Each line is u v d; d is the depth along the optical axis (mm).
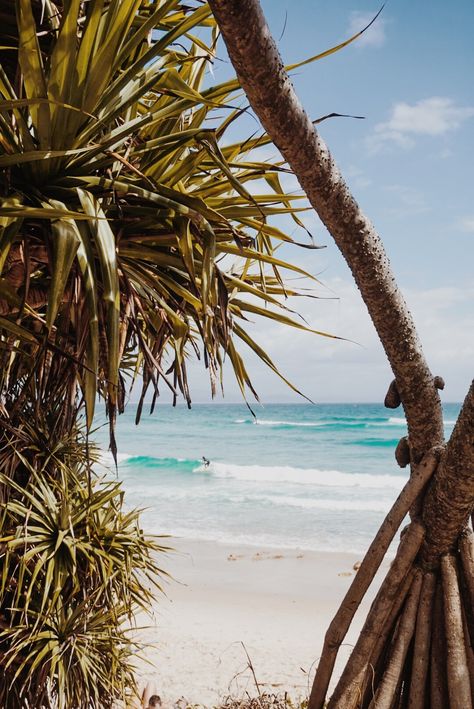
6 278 2219
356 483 21328
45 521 3092
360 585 2662
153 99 2752
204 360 2232
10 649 2838
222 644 6691
